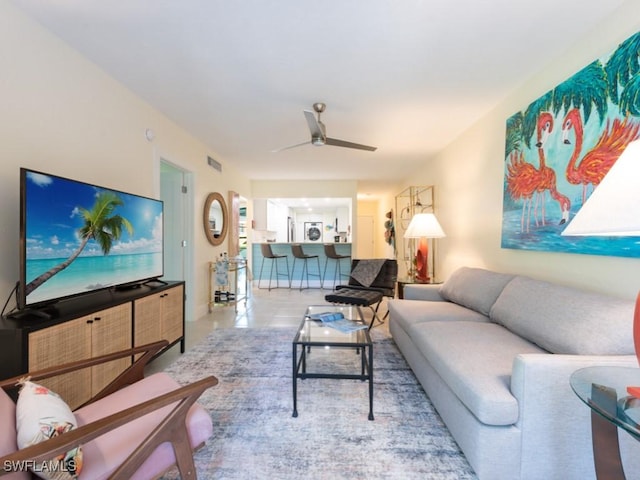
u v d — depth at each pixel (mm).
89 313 1743
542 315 1734
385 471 1401
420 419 1811
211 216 4371
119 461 991
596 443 1031
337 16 1729
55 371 1249
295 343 1878
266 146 4184
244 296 5266
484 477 1289
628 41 1570
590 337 1404
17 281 1673
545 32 1860
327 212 11039
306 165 5285
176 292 2732
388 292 4113
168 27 1817
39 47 1788
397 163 5121
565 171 1993
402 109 2986
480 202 3207
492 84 2504
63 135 1959
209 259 4395
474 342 1775
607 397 973
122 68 2266
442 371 1609
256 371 2441
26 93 1720
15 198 1666
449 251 4051
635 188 947
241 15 1719
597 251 1765
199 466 1429
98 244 2000
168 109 2977
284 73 2336
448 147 4078
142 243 2486
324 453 1520
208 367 2510
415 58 2139
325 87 2553
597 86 1747
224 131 3586
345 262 6609
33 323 1454
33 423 885
